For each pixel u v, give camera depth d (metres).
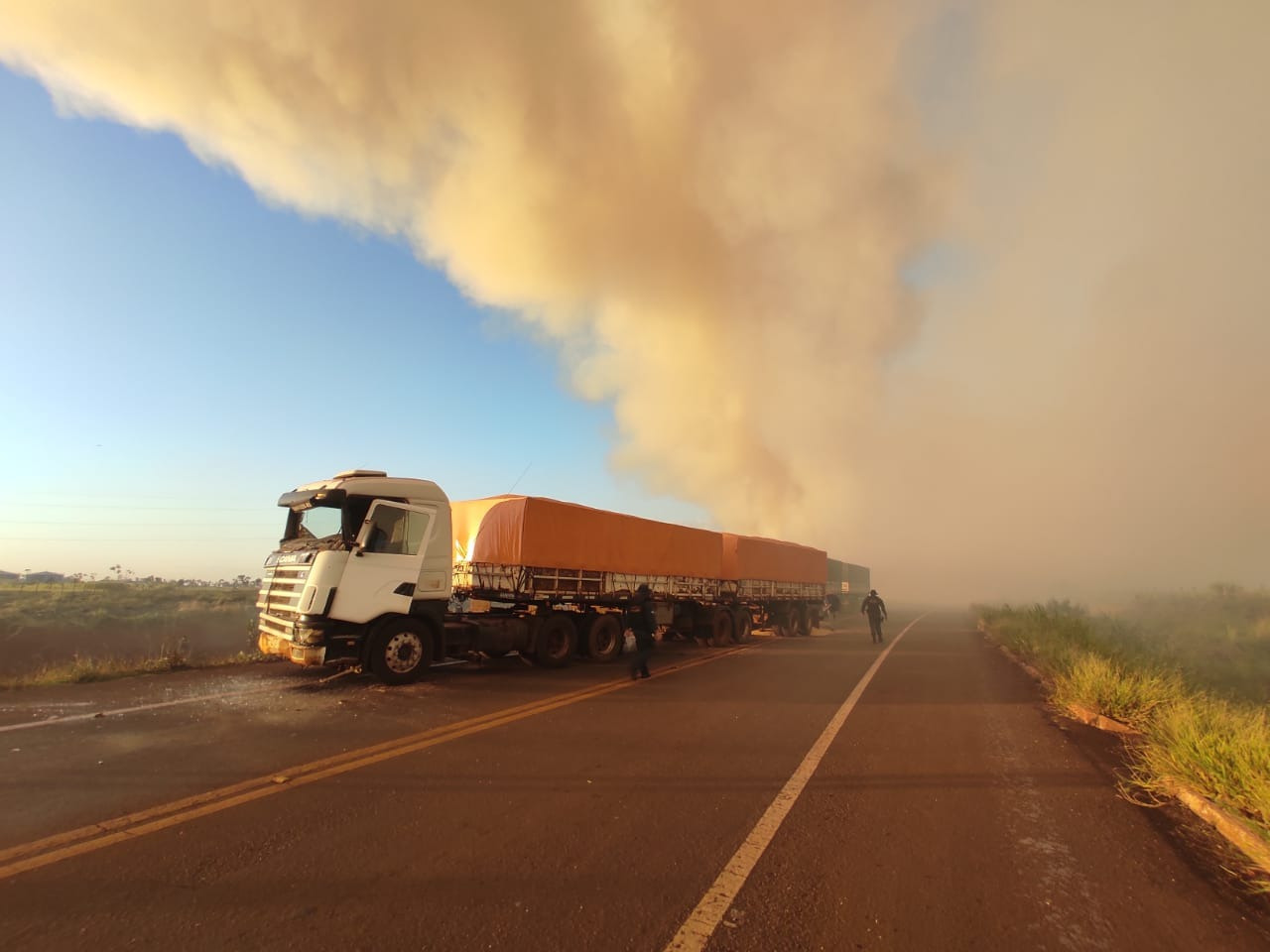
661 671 12.33
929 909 3.45
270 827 4.33
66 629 20.25
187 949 2.91
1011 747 7.00
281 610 10.02
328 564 9.41
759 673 12.31
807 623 24.72
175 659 11.08
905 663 14.25
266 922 3.15
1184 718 6.19
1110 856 4.19
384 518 10.01
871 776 5.82
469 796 5.05
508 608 12.35
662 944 3.06
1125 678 8.98
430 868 3.81
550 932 3.13
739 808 4.95
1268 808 4.47
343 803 4.81
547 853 4.06
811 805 5.04
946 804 5.12
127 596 34.25
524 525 12.41
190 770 5.50
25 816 4.42
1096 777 5.90
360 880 3.63
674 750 6.57
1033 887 3.74
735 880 3.75
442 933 3.10
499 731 7.14
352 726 7.18
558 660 12.68
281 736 6.67
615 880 3.72
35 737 6.46
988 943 3.13
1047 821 4.79
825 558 28.92
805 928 3.24
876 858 4.10
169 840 4.09
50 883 3.49
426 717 7.73
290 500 10.54
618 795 5.17
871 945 3.09
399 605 10.02
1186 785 5.30
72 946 2.90
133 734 6.66
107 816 4.44
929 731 7.66
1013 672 13.12
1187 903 3.57
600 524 14.38
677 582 17.11
